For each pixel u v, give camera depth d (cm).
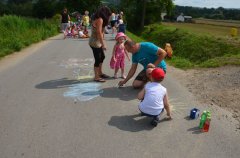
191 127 569
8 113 623
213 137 534
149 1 5606
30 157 464
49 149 486
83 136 529
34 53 1363
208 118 552
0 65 1087
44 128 557
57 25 2722
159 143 510
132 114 623
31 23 2167
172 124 580
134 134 539
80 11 6028
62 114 620
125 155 473
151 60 743
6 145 497
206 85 834
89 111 636
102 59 846
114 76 888
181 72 1009
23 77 902
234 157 475
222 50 1842
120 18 2308
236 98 725
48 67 1045
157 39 3200
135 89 780
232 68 1064
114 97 721
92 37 817
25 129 552
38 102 685
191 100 712
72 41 1875
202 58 1892
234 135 543
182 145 505
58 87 796
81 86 805
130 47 734
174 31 2919
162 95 569
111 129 555
